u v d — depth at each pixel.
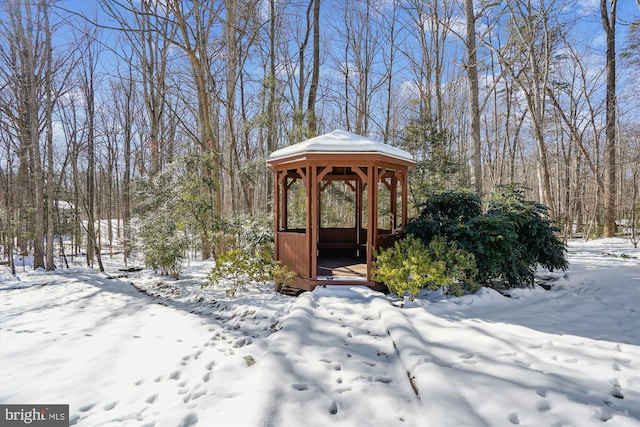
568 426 2.04
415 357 2.94
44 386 2.85
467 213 6.43
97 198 18.41
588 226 13.61
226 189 13.05
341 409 2.37
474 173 9.52
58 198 12.59
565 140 17.86
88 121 12.97
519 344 3.41
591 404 2.28
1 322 4.94
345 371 2.95
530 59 11.49
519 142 19.17
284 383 2.65
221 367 3.15
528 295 5.40
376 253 5.55
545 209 6.10
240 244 7.86
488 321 4.18
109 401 2.61
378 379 2.83
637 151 12.96
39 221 11.07
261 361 3.09
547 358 3.07
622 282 6.01
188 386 2.82
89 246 12.34
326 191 12.80
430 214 6.52
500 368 2.82
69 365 3.28
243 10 10.73
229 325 4.54
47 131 10.84
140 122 18.25
